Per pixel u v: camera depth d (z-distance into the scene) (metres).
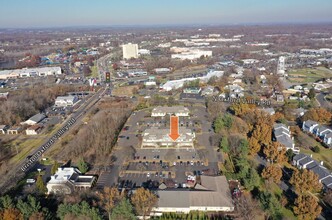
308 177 102.69
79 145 142.88
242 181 111.81
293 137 154.12
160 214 96.88
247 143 133.12
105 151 139.00
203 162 131.38
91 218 86.00
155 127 167.12
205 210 97.88
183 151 142.62
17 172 125.19
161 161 133.25
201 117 190.88
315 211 89.38
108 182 116.19
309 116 171.38
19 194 107.69
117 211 87.12
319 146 145.25
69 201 95.94
